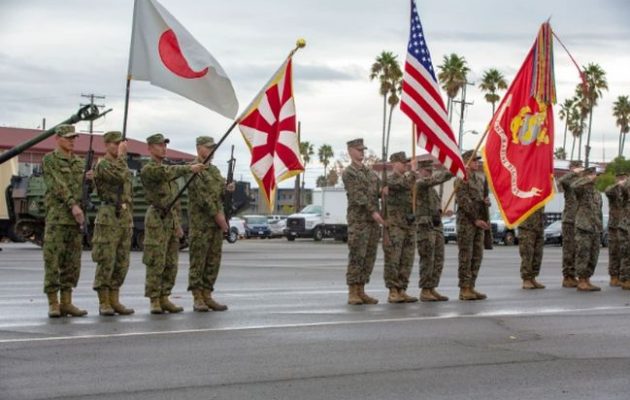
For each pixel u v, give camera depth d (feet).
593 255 62.90
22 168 228.22
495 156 56.85
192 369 31.37
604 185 198.70
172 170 45.96
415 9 54.65
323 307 50.24
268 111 51.39
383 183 52.65
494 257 114.73
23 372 30.58
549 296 58.23
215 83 47.62
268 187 51.34
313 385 29.27
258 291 60.29
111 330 39.78
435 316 46.09
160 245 46.09
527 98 57.72
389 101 237.25
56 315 44.19
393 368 32.09
